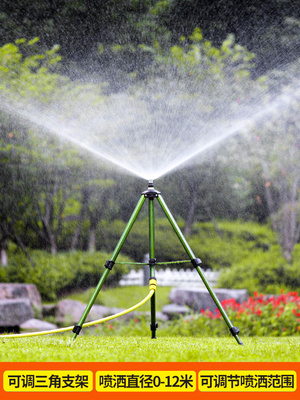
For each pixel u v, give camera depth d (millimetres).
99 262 12609
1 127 10984
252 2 11789
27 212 12352
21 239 12773
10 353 3488
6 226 12320
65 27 11344
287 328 7547
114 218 13789
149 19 11477
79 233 13078
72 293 12164
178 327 7980
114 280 12570
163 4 11406
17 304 9789
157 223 14117
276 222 13586
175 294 10734
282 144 12211
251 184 13758
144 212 14102
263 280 11922
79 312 10305
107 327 8711
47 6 11258
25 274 11867
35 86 10148
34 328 9586
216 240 14078
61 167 11727
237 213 14625
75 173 12219
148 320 9320
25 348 3773
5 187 11961
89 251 13172
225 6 11633
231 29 11836
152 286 4051
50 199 12461
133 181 13461
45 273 11992
